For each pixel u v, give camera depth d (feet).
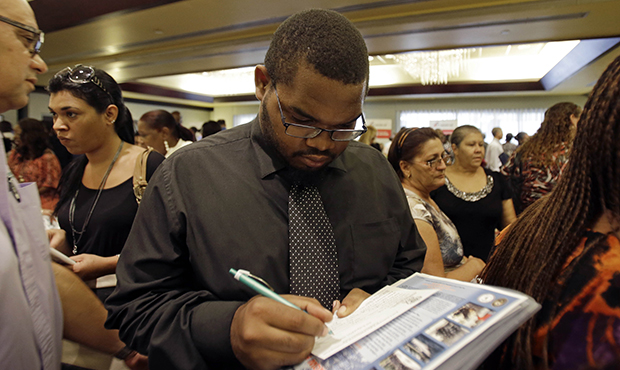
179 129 8.93
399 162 5.08
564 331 1.49
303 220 2.56
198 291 2.51
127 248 2.61
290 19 2.25
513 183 8.08
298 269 2.48
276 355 1.74
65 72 4.14
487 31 15.29
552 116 7.39
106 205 4.30
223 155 2.73
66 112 4.09
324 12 2.19
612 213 1.57
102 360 4.40
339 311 2.22
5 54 2.24
